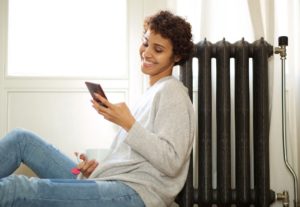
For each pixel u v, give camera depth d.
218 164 1.63
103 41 1.92
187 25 1.30
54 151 1.40
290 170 1.69
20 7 1.90
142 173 1.09
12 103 1.84
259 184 1.61
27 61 1.89
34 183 0.95
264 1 1.76
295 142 1.82
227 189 1.60
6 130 1.82
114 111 1.05
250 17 1.74
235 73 1.67
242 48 1.63
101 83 1.87
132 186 1.05
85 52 1.91
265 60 1.62
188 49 1.30
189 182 1.57
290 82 1.82
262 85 1.61
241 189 1.61
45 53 1.90
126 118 1.05
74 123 1.85
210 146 1.61
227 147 1.61
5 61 1.85
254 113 1.67
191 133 1.13
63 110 1.85
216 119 1.68
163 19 1.25
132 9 1.89
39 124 1.84
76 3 1.92
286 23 1.85
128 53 1.88
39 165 1.36
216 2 1.77
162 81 1.22
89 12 1.92
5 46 1.86
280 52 1.68
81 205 0.97
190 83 1.61
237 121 1.65
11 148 1.31
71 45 1.91
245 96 1.62
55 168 1.36
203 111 1.61
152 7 1.86
